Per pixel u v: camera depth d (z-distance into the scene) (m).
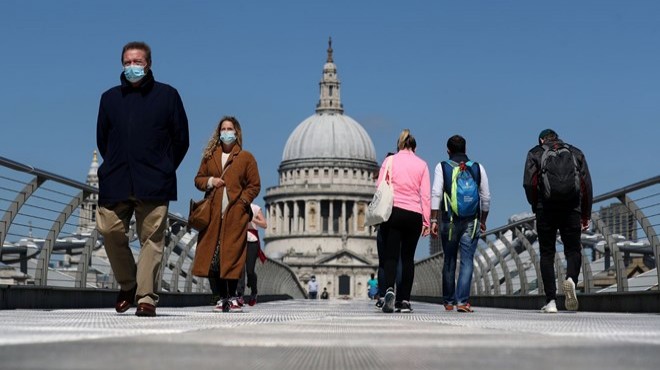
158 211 12.49
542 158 15.77
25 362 5.14
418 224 17.67
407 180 17.55
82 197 18.12
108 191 12.35
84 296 18.98
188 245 26.80
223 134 15.77
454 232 18.31
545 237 16.19
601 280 20.39
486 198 18.41
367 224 17.64
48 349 6.10
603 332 8.95
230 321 11.41
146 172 12.30
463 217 18.19
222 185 15.60
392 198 17.34
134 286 13.20
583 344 7.07
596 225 18.69
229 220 15.59
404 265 17.94
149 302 12.64
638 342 7.34
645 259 19.64
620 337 8.07
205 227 15.62
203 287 30.70
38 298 16.88
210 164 15.75
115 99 12.48
